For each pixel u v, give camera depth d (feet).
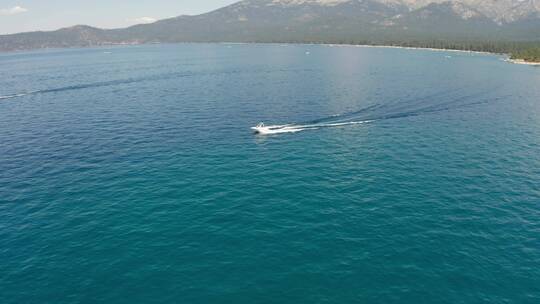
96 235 156.66
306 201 182.60
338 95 439.63
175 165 229.25
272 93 462.19
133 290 126.72
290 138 283.79
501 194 189.37
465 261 139.03
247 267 136.15
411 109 370.53
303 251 144.56
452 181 205.05
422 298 122.21
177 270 135.13
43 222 167.22
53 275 134.21
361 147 262.26
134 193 192.65
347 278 130.62
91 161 237.86
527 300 121.70
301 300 121.60
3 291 127.24
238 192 192.54
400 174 214.69
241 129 305.73
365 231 157.28
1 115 371.35
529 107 377.50
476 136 284.82
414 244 148.56
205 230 158.61
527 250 145.18
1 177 215.31
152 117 348.59
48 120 345.92
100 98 450.30
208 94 463.83
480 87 483.10
